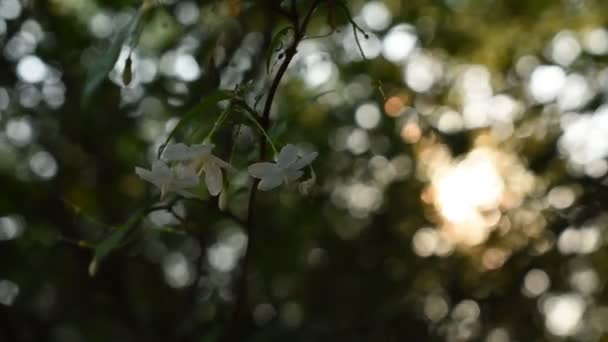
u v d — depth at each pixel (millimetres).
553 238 7152
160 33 6816
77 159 7527
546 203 7191
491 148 7531
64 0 6938
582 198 7000
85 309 8266
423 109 7352
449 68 8141
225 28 4812
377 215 8469
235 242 8422
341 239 8672
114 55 3496
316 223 8523
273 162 2730
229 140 3639
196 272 7129
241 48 5328
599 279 8156
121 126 7207
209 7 4789
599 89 7520
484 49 8211
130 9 6402
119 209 7457
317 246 8742
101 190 7496
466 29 8133
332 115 8086
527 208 7293
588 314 8281
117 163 7570
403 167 8039
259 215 8273
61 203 7203
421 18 7922
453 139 7480
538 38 8250
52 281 8031
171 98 6406
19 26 6504
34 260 7785
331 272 8633
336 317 8211
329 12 3102
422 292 7926
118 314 7789
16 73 7000
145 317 7973
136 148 7539
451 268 7770
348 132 8094
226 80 5188
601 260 7918
